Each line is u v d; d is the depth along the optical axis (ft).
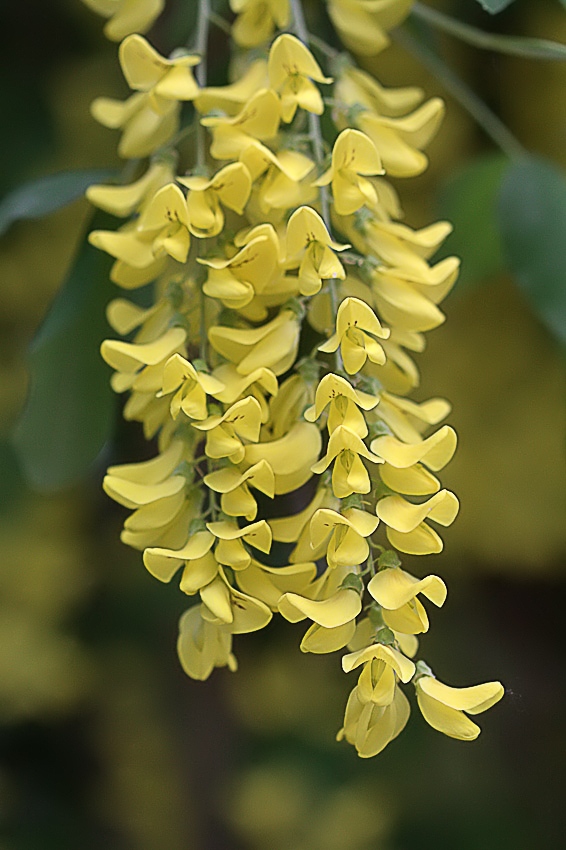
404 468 1.70
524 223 2.19
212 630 1.75
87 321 2.09
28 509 4.66
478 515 4.99
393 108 2.00
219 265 1.75
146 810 5.38
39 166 3.95
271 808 5.23
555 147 4.28
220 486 1.71
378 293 1.82
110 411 2.14
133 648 5.21
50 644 5.08
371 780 5.51
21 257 4.38
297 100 1.78
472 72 3.62
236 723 5.33
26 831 5.54
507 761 5.80
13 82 3.92
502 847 5.49
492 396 4.77
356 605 1.66
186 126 2.23
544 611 5.91
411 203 3.90
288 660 5.20
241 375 1.76
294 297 1.79
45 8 3.75
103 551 5.05
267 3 1.93
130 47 1.84
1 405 4.49
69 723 5.67
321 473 1.73
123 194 1.94
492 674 5.73
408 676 1.62
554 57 2.11
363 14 2.04
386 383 1.87
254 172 1.79
